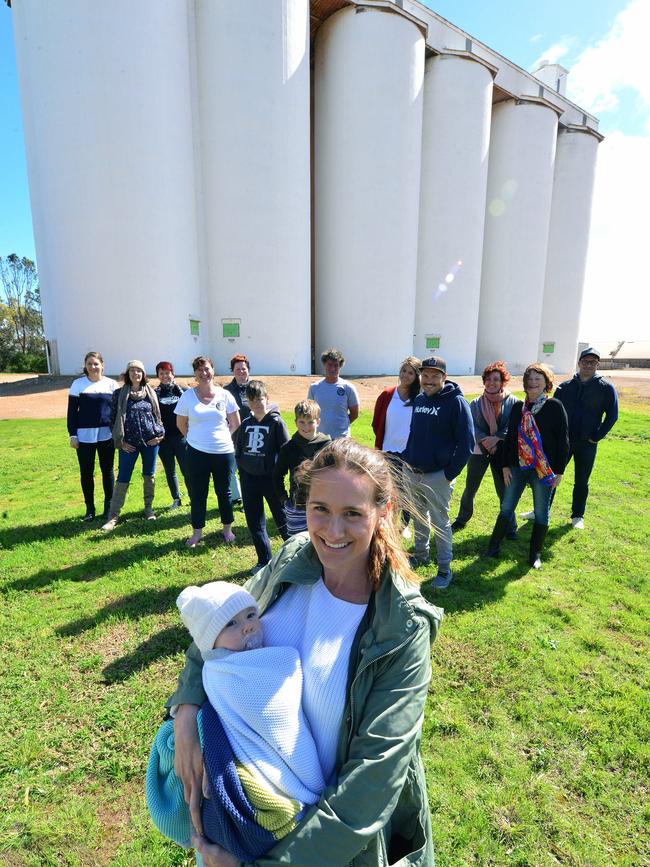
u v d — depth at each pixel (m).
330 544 1.10
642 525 5.59
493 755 2.37
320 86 24.09
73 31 16.94
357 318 24.56
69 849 1.95
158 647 3.23
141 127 17.89
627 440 10.62
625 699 2.77
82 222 18.09
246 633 1.17
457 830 2.00
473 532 5.36
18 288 56.22
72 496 6.62
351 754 0.99
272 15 19.47
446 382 3.98
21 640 3.30
